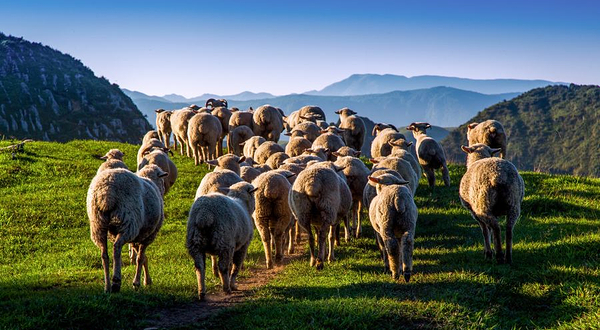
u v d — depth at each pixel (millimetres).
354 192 14430
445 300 8672
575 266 9656
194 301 9102
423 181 21156
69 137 150625
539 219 14898
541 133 177750
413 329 7715
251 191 11312
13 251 13555
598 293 8352
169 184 17094
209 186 12328
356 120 26562
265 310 8375
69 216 16672
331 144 20156
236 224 9430
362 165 14789
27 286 9727
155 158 16375
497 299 8812
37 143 27188
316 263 11633
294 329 7469
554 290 8852
